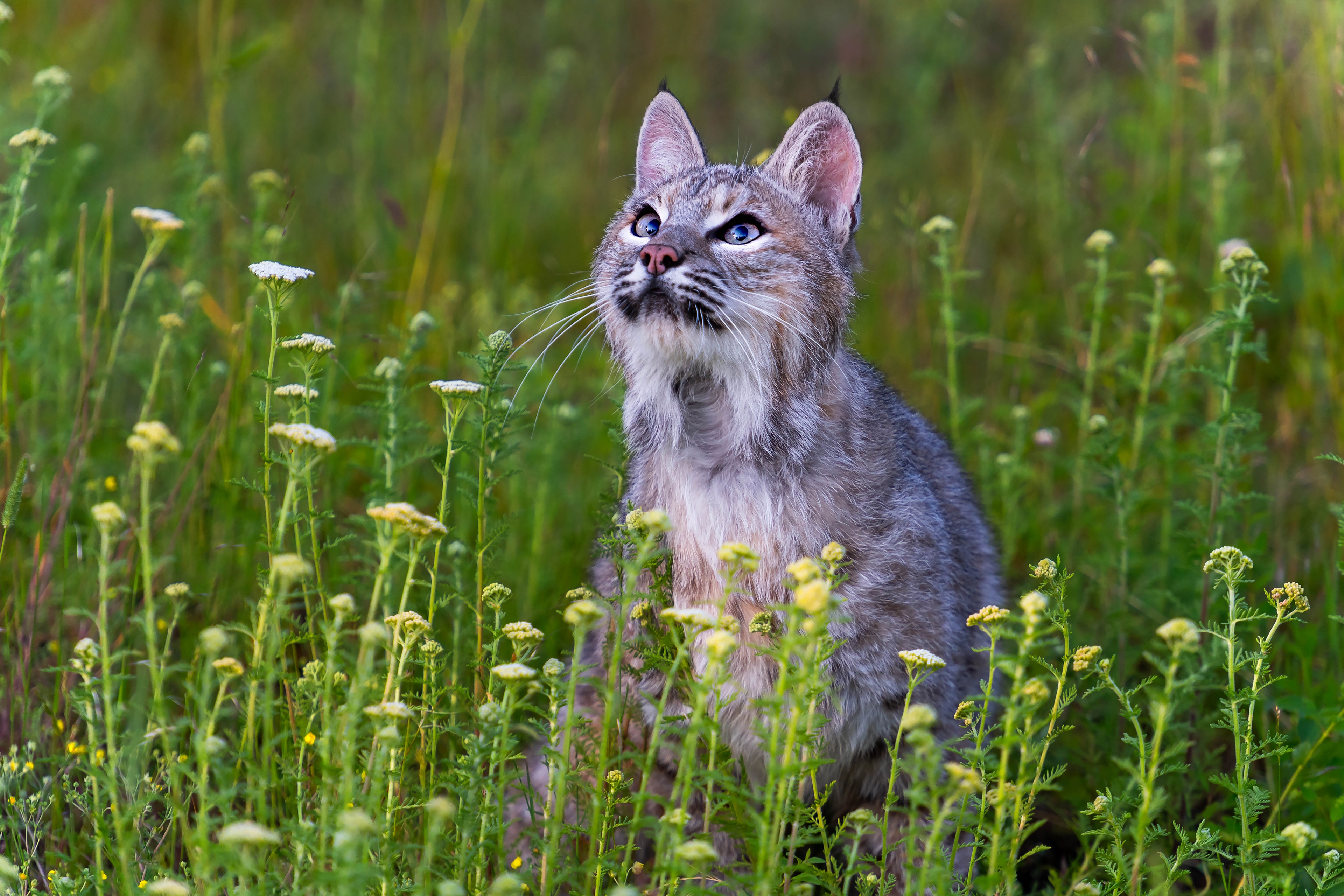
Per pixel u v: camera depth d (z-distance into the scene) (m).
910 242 14.09
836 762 8.15
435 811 5.90
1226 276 12.66
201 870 5.69
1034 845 9.59
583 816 7.81
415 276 14.34
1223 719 8.44
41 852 8.10
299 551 7.74
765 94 20.47
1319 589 10.66
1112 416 12.82
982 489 11.88
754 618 7.53
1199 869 9.08
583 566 11.12
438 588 9.46
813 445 8.70
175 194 14.01
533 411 12.57
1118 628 10.06
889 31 21.62
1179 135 14.80
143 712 7.42
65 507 9.47
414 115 17.78
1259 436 11.80
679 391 8.81
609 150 18.52
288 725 7.98
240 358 11.07
